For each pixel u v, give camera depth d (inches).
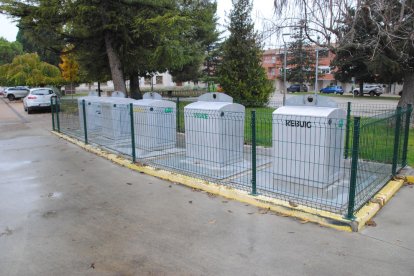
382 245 147.6
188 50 735.7
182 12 577.0
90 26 569.6
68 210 195.2
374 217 175.6
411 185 224.2
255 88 737.0
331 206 178.9
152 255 143.3
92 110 417.7
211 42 1144.2
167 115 324.2
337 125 200.7
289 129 204.5
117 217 183.6
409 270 128.6
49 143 411.2
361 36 449.7
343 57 853.8
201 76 1307.8
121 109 367.9
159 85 2314.2
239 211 187.6
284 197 195.5
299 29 432.5
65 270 133.3
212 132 255.3
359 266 131.8
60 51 660.7
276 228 165.9
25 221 180.4
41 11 505.4
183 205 198.4
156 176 256.4
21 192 228.7
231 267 133.1
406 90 513.3
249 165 264.5
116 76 604.4
